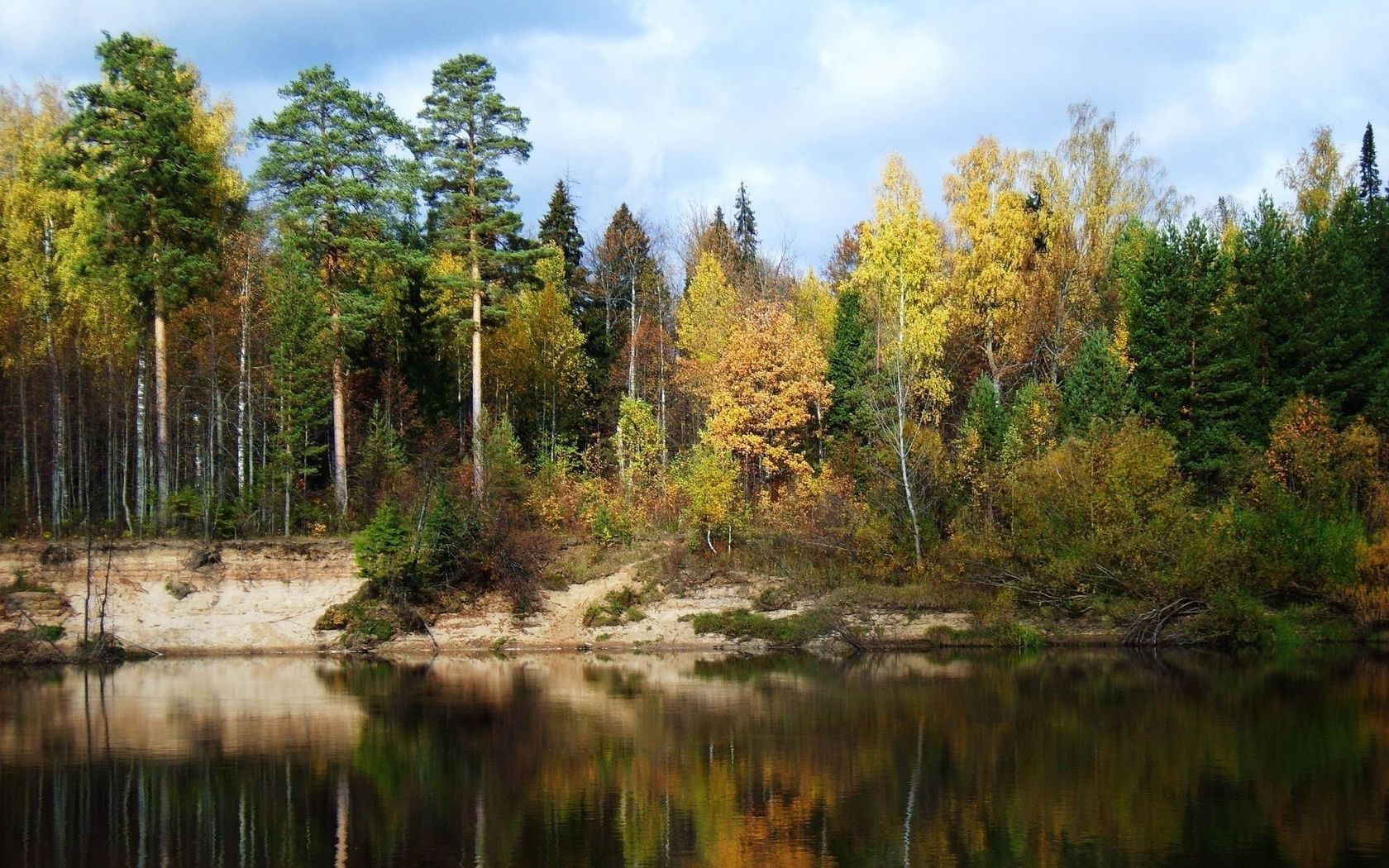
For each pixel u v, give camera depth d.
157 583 44.81
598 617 46.62
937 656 44.09
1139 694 34.88
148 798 23.41
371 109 50.03
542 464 53.88
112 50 45.16
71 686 37.06
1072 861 19.14
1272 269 52.22
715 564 48.25
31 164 49.88
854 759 26.81
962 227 61.81
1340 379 51.09
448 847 20.16
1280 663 40.81
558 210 75.19
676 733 29.70
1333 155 63.00
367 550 45.09
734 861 19.28
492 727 30.38
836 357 59.19
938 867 18.86
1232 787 23.69
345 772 25.66
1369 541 45.22
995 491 47.69
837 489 49.94
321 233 48.28
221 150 53.16
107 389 51.09
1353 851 19.39
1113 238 63.31
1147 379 52.41
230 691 36.19
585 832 21.12
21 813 22.33
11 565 43.75
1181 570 43.50
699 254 81.88
